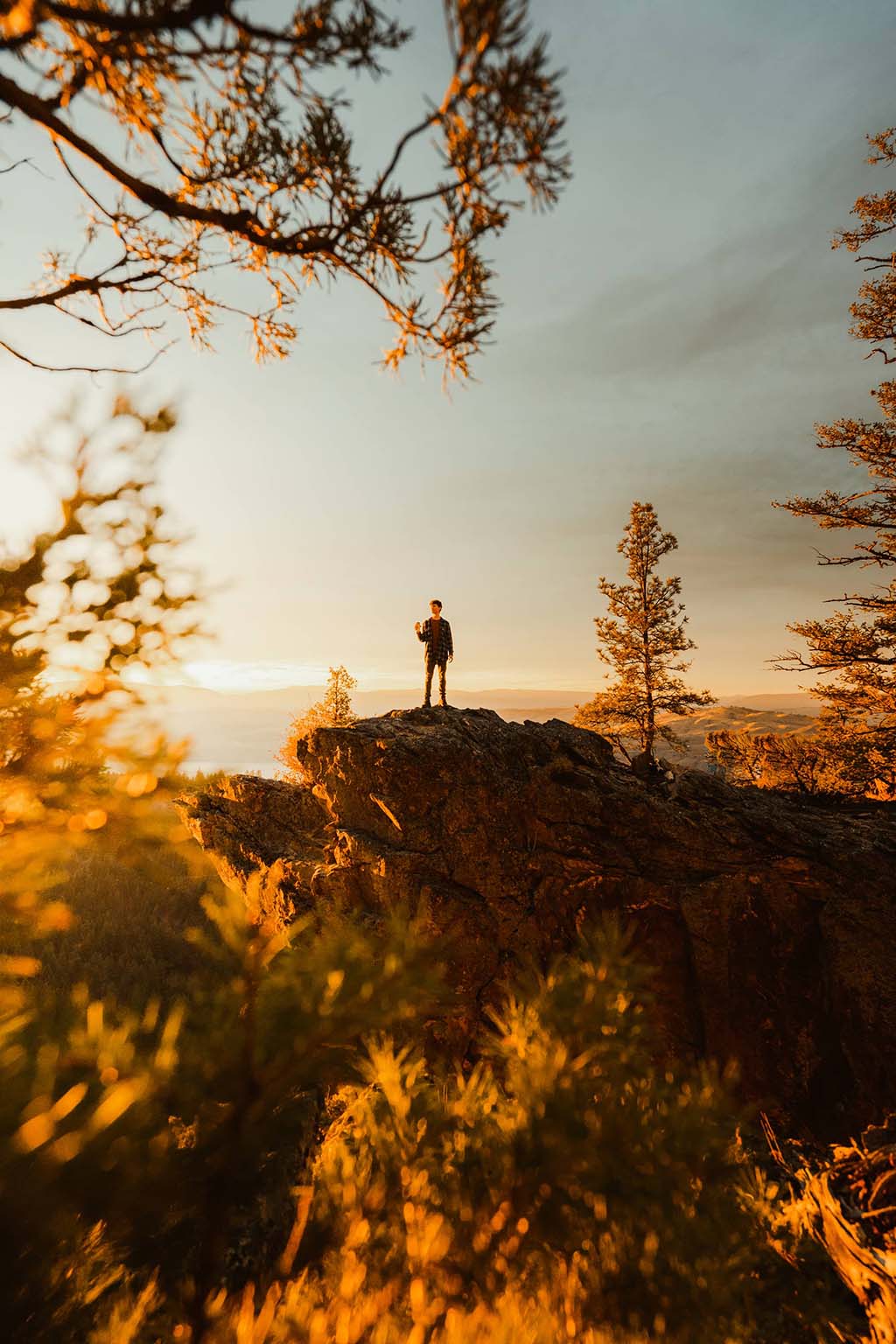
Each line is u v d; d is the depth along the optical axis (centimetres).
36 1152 64
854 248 1953
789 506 1980
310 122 195
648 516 2945
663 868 858
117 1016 75
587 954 126
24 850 91
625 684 2967
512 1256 102
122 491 105
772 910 810
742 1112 118
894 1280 219
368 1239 107
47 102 174
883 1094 701
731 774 2036
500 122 150
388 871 877
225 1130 82
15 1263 66
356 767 956
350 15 145
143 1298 76
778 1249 225
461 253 211
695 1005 807
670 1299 104
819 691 1922
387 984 87
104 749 98
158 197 194
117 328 302
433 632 1331
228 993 86
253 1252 91
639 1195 106
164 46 160
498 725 1098
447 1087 134
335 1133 132
